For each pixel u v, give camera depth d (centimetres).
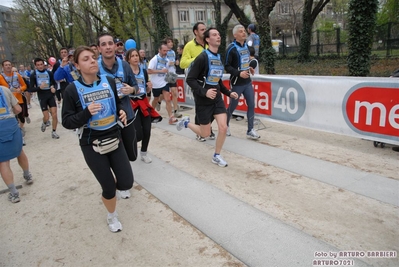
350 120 507
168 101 764
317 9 2058
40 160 595
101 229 337
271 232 303
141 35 2958
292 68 1833
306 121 579
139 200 393
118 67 402
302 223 314
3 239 335
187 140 632
